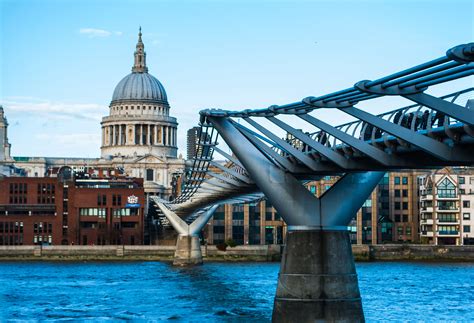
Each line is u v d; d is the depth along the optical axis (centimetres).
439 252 18950
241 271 14975
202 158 8106
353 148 5175
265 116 5659
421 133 4419
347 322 5794
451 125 4088
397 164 4834
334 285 5825
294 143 7012
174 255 18188
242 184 8288
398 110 4609
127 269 15712
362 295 10162
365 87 3872
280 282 5959
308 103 4631
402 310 8594
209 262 18362
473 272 14750
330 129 4962
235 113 5938
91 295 10338
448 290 10962
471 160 4225
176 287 11388
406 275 13925
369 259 18838
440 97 3994
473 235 19925
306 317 5803
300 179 6391
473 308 8844
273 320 5950
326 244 5875
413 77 3575
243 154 6144
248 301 9456
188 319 8000
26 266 16912
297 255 5897
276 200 5969
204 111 6275
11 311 8681
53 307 9031
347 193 5909
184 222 17175
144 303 9344
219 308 8788
